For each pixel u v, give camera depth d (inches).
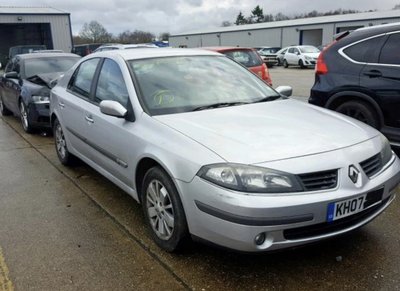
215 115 139.5
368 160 120.5
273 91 175.8
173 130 128.3
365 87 217.9
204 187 110.3
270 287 113.4
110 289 115.0
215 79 167.0
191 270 122.6
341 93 228.1
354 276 117.0
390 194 126.0
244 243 106.0
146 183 136.7
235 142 117.1
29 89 314.5
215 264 125.2
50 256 133.1
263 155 110.7
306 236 110.0
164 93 151.3
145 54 170.7
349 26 1643.7
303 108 154.3
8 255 134.4
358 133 129.6
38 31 1533.0
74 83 207.0
